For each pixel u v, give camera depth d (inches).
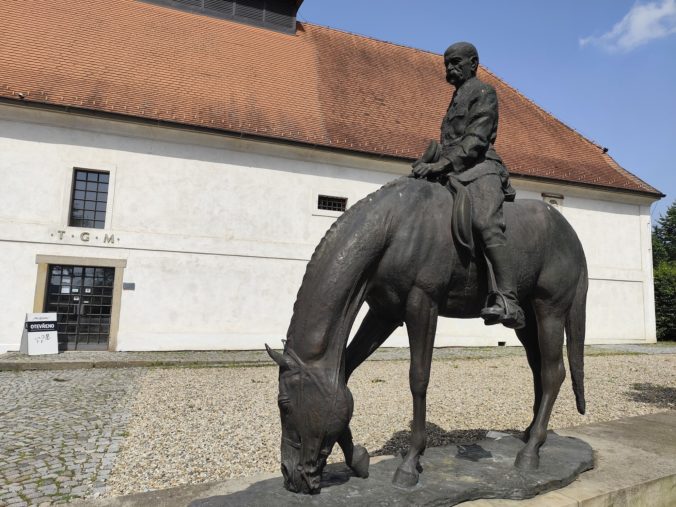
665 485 121.9
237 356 463.2
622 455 138.9
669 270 809.5
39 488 144.3
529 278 117.6
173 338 495.2
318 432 85.7
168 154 513.7
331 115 606.2
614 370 421.1
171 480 152.8
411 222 99.7
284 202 550.9
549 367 123.4
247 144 536.4
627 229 723.4
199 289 509.7
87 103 480.7
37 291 460.8
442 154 115.3
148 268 495.2
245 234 532.1
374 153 571.2
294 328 90.4
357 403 268.5
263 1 717.3
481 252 107.1
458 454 121.9
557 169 690.2
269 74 628.1
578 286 129.1
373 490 95.5
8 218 460.1
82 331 482.3
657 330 778.8
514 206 122.0
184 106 526.9
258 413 243.4
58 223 472.7
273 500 88.4
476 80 119.3
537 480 107.1
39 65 498.0
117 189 494.6
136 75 537.3
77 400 265.3
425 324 100.9
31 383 315.9
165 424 219.8
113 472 158.6
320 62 695.7
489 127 113.0
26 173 469.7
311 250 556.1
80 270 486.0
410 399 281.4
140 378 341.1
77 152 485.4
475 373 389.1
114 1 629.3
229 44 650.2
